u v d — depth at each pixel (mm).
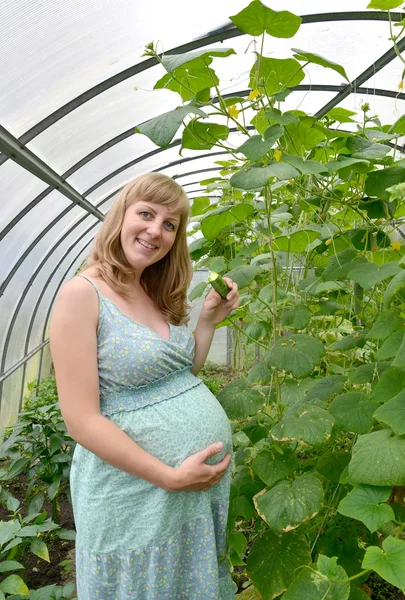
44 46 2621
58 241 5879
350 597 1647
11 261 4801
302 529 1856
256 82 1611
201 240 2561
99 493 1424
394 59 3459
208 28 3119
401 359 1314
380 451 1252
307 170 1506
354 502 1213
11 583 1949
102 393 1411
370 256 2105
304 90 4070
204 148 1784
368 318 2191
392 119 4324
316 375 2500
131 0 2586
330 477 1786
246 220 2664
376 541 1810
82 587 1497
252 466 1672
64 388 1307
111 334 1383
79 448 1521
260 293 2258
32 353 6578
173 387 1480
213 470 1409
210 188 2646
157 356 1407
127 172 5445
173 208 1504
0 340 4965
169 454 1394
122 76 3320
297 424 1506
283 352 1665
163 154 5324
